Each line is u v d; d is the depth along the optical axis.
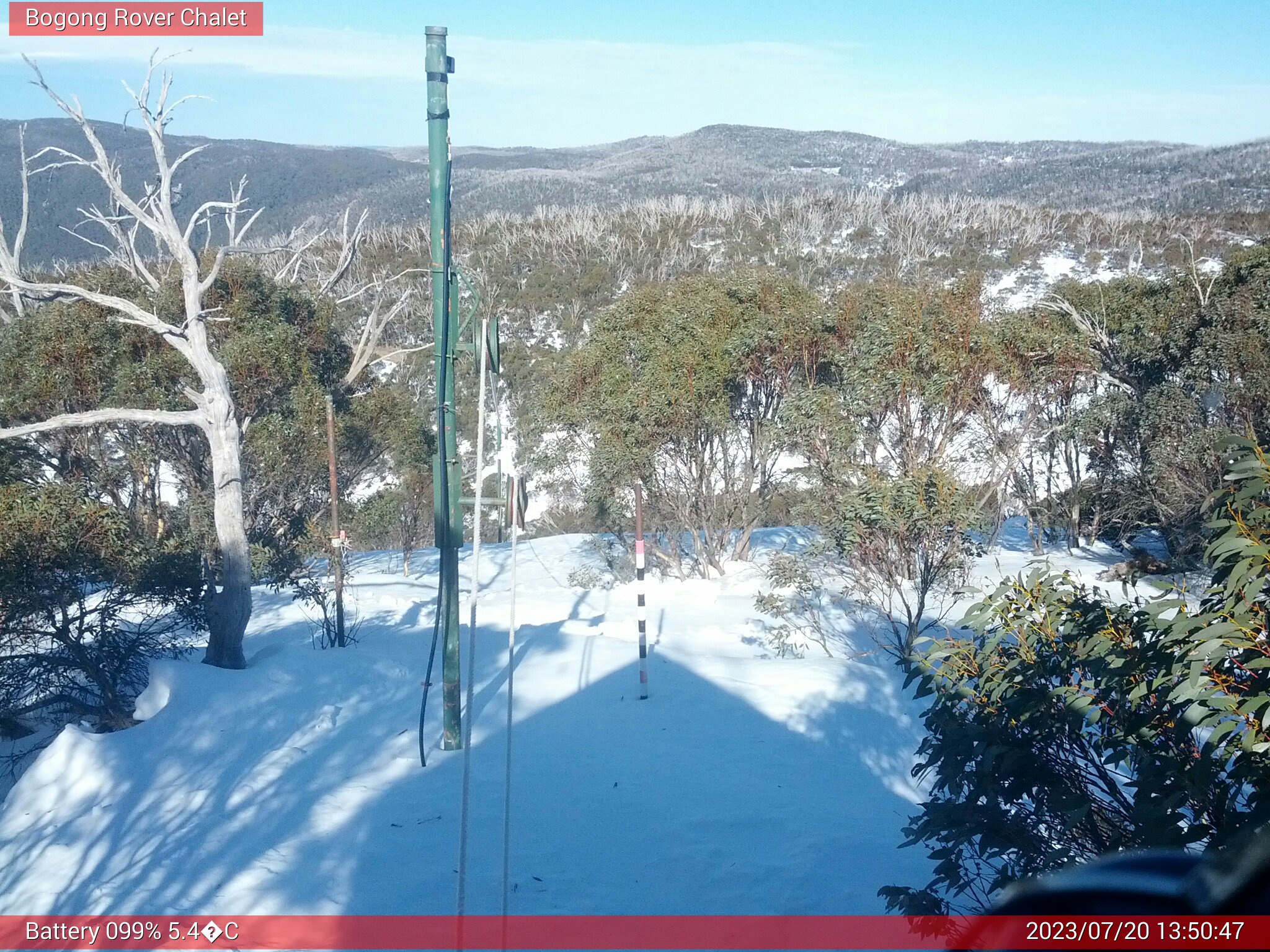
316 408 18.38
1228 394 15.31
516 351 33.00
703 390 16.42
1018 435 16.22
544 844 6.75
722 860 6.35
